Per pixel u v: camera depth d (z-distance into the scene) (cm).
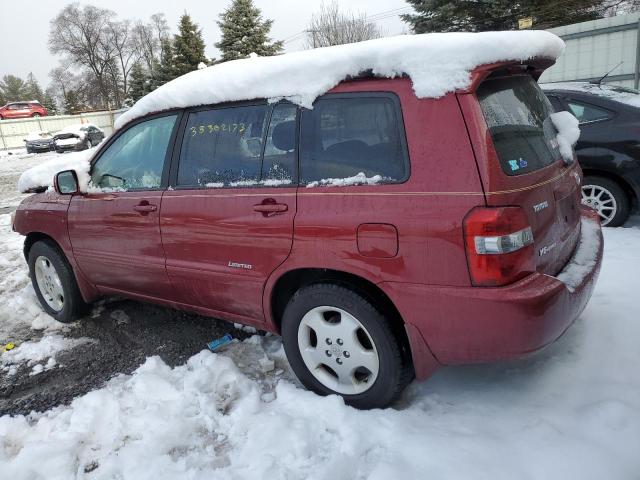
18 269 604
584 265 287
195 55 4309
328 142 276
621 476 221
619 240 514
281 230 283
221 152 321
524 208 239
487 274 230
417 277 245
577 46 1387
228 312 338
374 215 252
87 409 307
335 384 294
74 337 415
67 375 357
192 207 324
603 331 336
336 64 273
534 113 290
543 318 231
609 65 1337
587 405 267
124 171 377
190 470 252
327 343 287
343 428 267
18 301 490
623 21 1286
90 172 399
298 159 286
